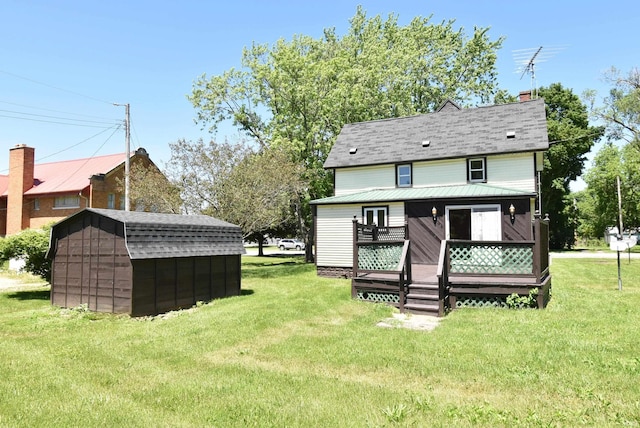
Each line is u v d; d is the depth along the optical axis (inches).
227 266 526.3
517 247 410.6
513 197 578.6
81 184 1125.1
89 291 435.2
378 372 228.7
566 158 1534.2
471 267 421.4
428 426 159.9
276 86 1128.2
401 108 1111.6
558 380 209.5
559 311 377.7
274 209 861.8
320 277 729.6
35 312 429.7
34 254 539.2
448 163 725.9
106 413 174.1
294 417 169.5
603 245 2034.9
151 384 210.8
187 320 370.0
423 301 413.4
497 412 171.6
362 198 701.3
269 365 243.0
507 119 751.1
